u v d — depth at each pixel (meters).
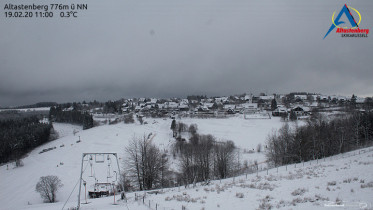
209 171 53.16
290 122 120.25
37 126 142.50
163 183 51.09
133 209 21.72
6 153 100.44
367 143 66.75
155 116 172.38
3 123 152.12
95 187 39.53
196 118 154.50
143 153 48.72
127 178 51.56
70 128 178.12
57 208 26.75
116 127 139.25
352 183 21.41
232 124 130.25
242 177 36.97
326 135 56.91
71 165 75.38
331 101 191.88
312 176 27.22
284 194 21.09
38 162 85.56
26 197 54.91
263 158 69.19
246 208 18.44
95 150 91.19
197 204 21.03
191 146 69.62
